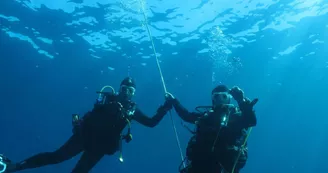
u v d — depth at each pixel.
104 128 4.99
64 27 19.16
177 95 31.05
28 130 38.53
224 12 17.64
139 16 17.73
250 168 62.56
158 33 19.62
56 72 25.41
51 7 17.44
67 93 29.89
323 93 32.62
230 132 4.27
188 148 4.52
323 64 24.88
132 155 40.41
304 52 22.77
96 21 18.42
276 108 40.12
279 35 20.23
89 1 16.69
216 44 21.30
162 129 35.06
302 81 28.89
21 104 32.09
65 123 37.28
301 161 68.06
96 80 26.84
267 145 60.03
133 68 24.91
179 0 16.58
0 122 36.44
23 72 25.47
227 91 4.81
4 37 20.44
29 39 20.75
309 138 55.81
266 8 17.39
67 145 5.23
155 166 41.75
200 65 24.62
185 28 19.17
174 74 26.03
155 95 30.91
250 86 30.09
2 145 40.50
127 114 5.23
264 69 25.70
